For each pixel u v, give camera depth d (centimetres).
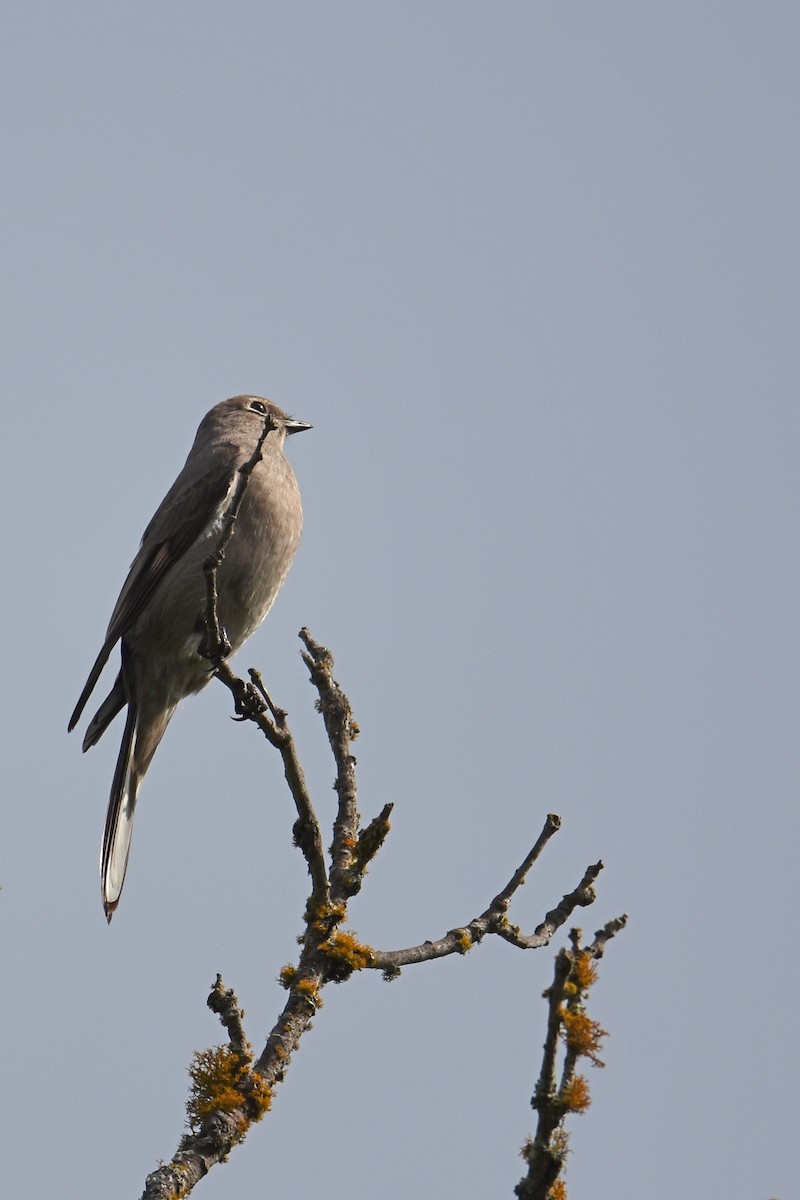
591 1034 668
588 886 981
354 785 1064
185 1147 825
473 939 955
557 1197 667
